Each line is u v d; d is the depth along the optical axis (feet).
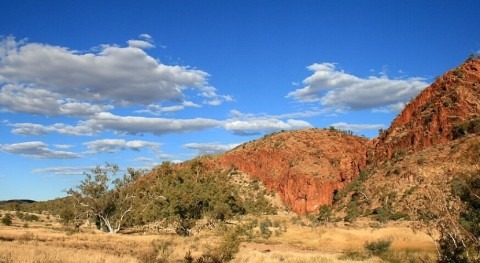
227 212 198.29
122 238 152.97
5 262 63.26
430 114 353.31
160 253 89.86
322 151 493.77
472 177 50.98
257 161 493.36
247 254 93.56
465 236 53.06
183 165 316.19
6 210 497.87
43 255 71.82
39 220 331.77
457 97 342.23
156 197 214.07
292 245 145.79
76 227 214.69
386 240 120.78
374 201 303.48
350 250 116.88
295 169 456.04
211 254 83.97
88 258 71.05
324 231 201.26
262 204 408.46
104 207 209.77
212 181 252.01
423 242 125.49
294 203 423.64
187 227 192.75
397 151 358.23
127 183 223.10
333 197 407.23
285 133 547.90
